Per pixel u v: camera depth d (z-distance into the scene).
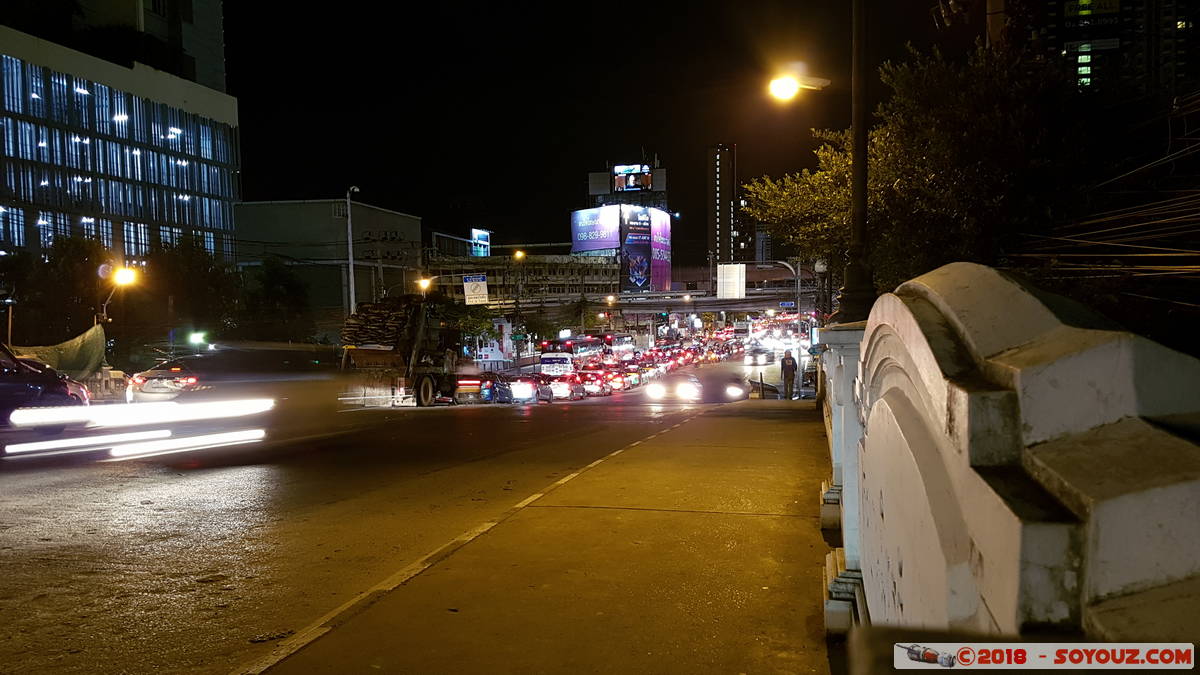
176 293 48.22
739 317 148.25
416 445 13.27
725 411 17.83
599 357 60.69
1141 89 7.06
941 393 1.50
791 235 13.27
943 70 8.12
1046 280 3.88
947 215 7.85
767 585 4.80
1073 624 1.08
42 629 4.50
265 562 5.93
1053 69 7.20
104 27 76.62
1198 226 3.72
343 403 25.08
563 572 5.09
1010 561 1.14
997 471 1.30
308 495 8.66
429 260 93.06
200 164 82.12
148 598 5.06
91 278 43.03
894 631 1.48
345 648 3.86
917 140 8.30
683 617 4.25
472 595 4.64
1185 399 1.17
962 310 1.64
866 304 8.34
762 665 3.62
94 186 70.19
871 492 2.49
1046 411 1.25
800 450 10.56
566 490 7.81
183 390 26.66
